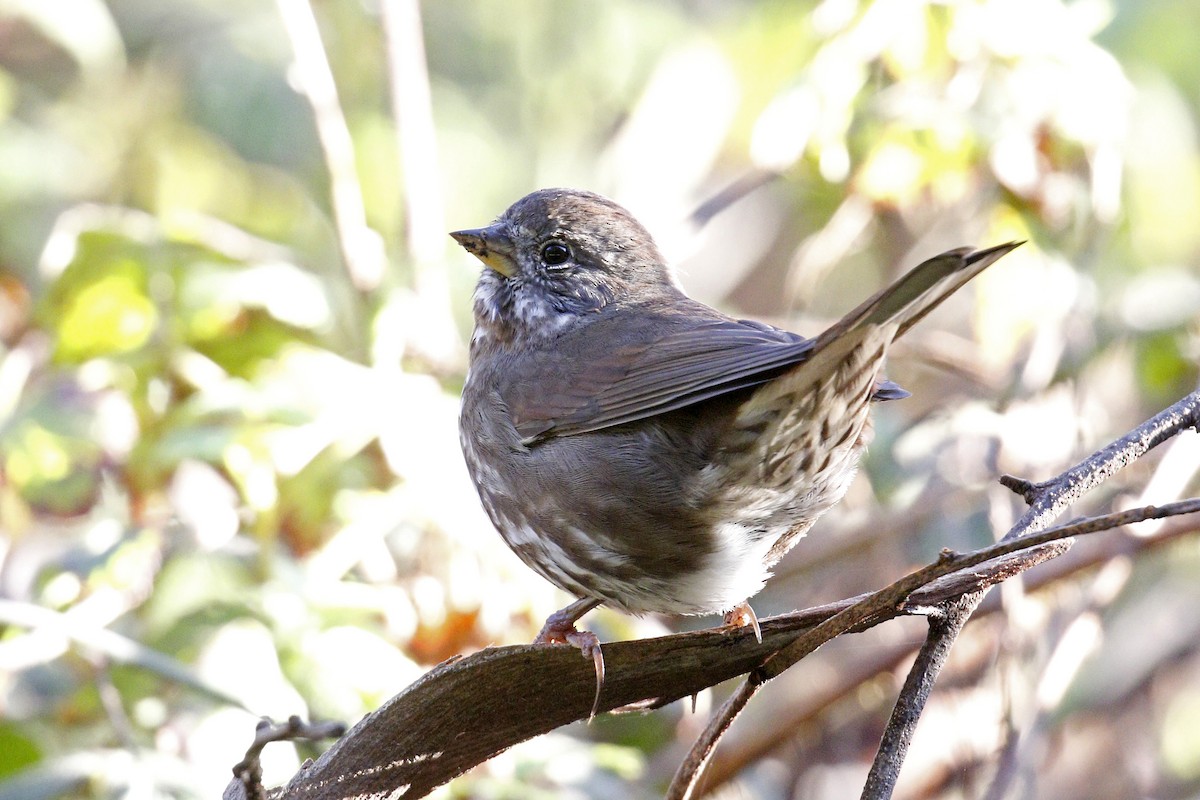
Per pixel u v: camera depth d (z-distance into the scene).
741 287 15.46
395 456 9.59
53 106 15.82
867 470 11.64
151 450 9.94
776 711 11.63
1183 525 10.28
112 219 10.80
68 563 9.69
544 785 9.30
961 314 14.38
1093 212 11.52
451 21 15.97
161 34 16.06
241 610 9.09
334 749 6.09
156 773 8.31
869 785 6.13
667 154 14.39
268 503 9.46
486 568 9.35
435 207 11.85
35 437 10.42
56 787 8.19
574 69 15.92
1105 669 12.79
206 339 10.70
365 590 9.16
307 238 15.29
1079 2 11.67
